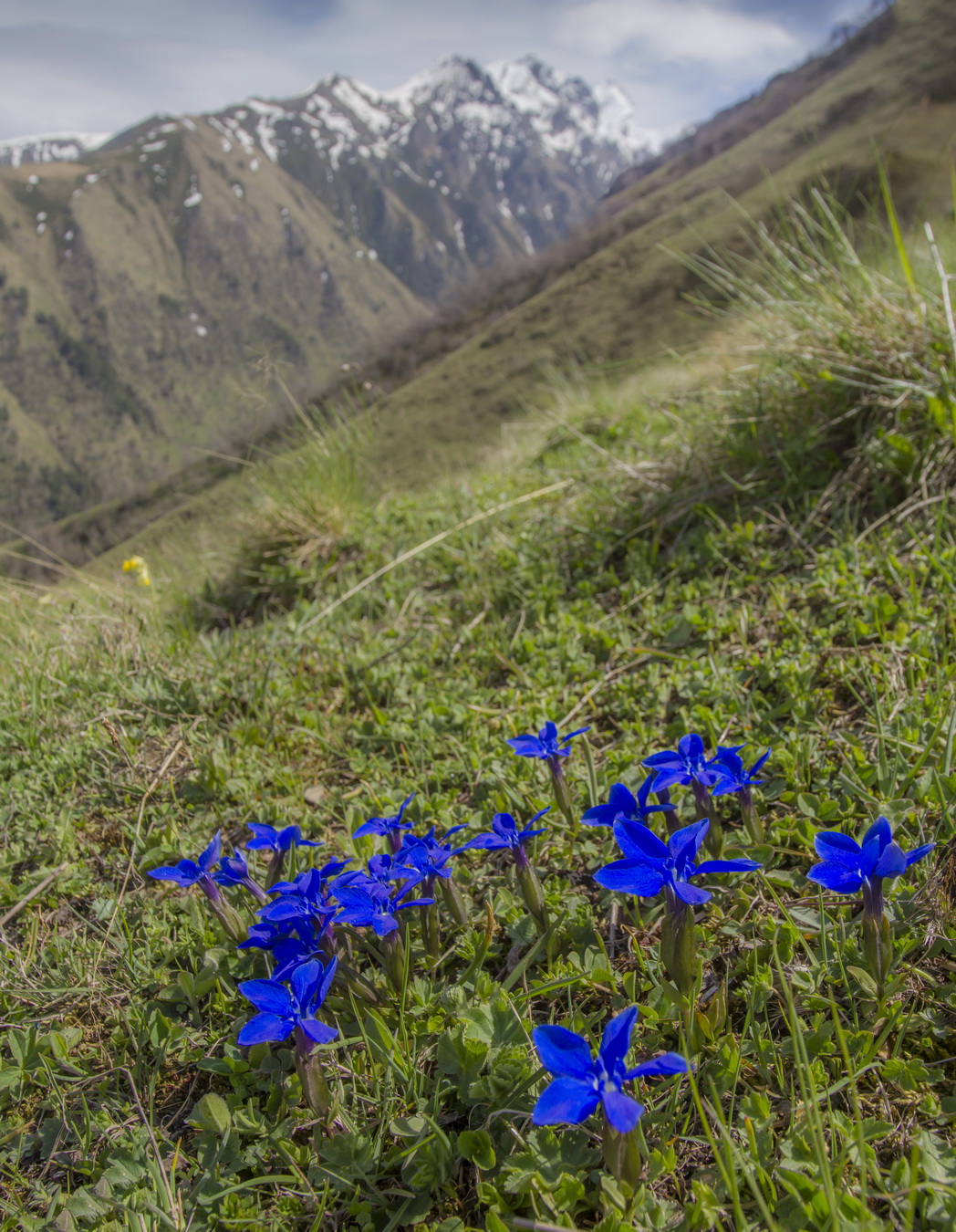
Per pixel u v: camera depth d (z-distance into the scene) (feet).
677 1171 0.68
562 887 0.95
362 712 1.42
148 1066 0.85
